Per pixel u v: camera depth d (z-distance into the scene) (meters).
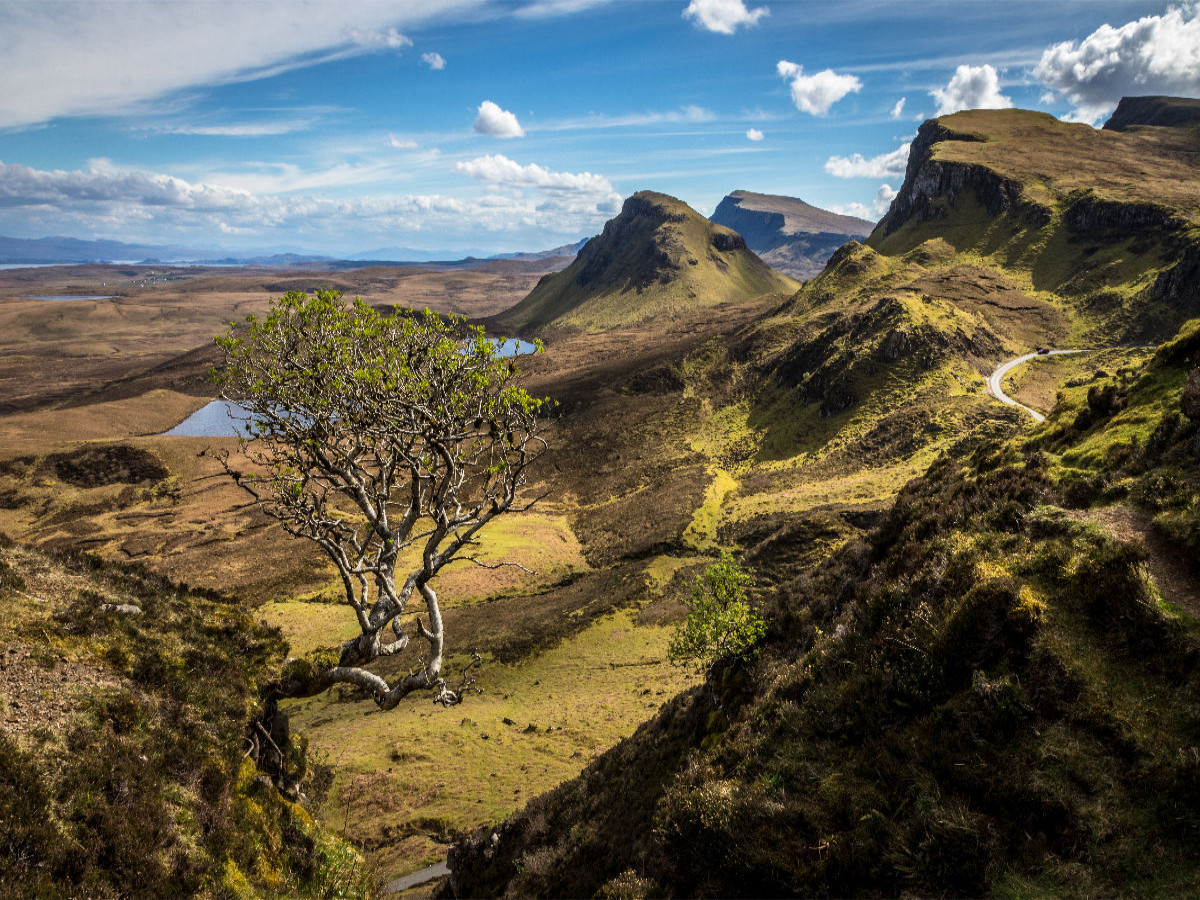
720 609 23.59
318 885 10.23
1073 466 13.71
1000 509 13.04
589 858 16.62
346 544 12.25
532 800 25.92
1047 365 145.38
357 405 10.53
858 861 8.21
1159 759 7.12
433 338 10.88
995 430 112.25
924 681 10.18
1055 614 9.42
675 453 161.12
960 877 7.33
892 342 152.62
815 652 13.68
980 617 9.73
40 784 7.18
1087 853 6.80
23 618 9.67
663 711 23.44
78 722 8.34
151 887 7.19
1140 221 198.00
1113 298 174.50
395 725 55.69
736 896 9.24
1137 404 14.41
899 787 8.87
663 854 11.33
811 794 9.83
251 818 9.69
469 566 96.50
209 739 9.85
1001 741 8.42
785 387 174.88
